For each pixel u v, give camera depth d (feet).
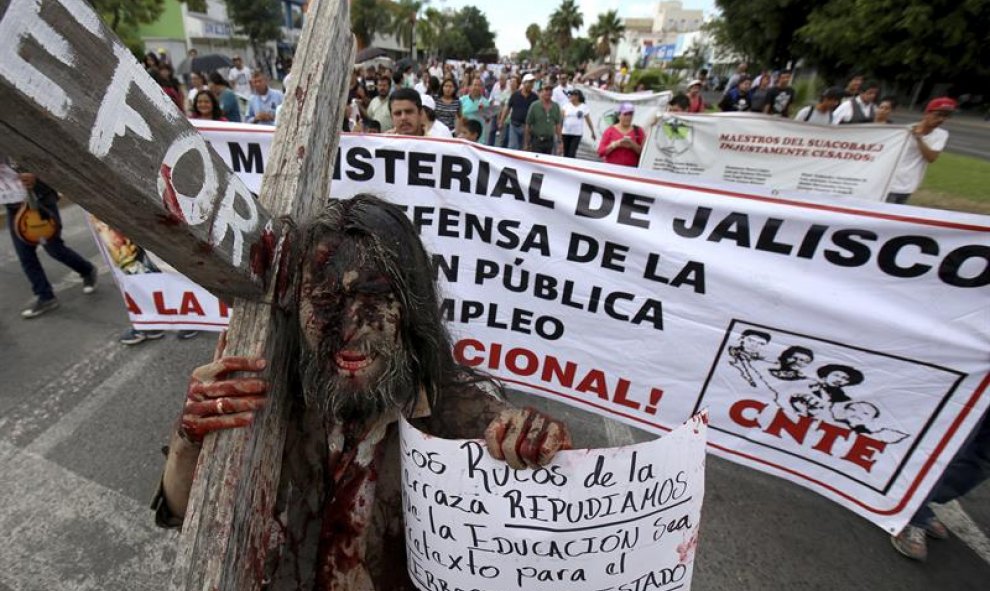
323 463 2.95
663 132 20.58
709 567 7.19
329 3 3.09
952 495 7.23
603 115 35.81
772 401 7.30
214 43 111.86
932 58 73.92
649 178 7.11
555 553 2.79
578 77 75.46
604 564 2.85
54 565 6.86
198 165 1.97
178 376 10.85
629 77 76.33
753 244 6.83
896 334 6.35
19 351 11.58
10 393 10.18
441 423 2.96
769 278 6.82
